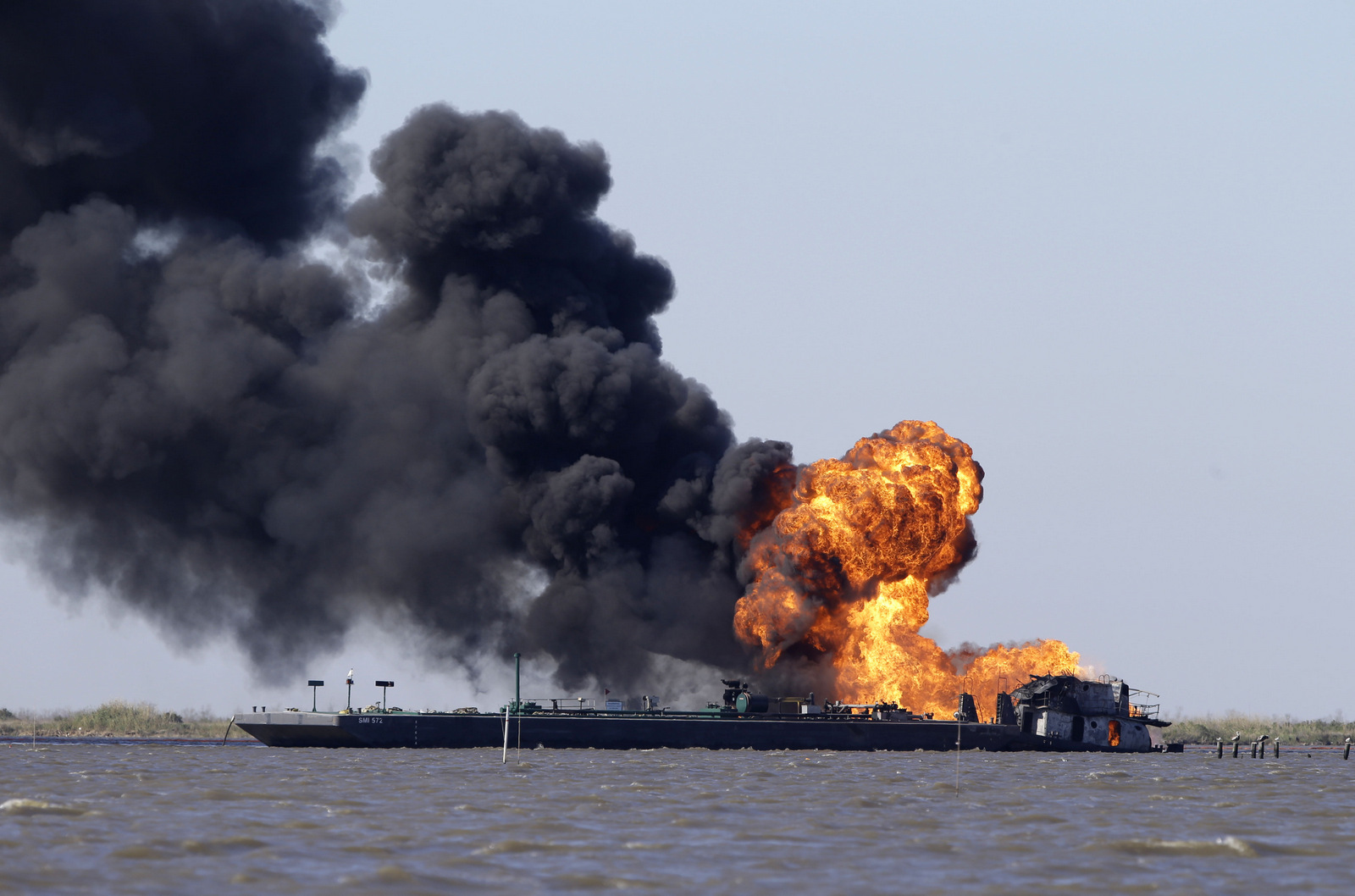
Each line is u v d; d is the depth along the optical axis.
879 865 105.81
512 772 181.50
